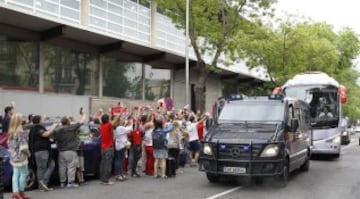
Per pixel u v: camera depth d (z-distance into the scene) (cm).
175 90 3189
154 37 2798
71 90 2258
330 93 2059
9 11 1714
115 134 1341
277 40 3191
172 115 1598
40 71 2056
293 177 1458
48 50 2112
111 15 2438
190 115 1741
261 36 3198
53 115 2106
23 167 1017
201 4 2347
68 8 2136
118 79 2614
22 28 1953
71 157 1207
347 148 3047
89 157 1324
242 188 1218
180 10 2386
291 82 2109
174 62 3069
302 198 1085
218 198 1070
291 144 1300
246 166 1184
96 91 2431
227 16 2377
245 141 1192
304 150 1518
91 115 2327
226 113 1348
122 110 1444
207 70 2489
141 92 2834
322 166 1795
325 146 2031
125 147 1355
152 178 1405
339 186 1274
